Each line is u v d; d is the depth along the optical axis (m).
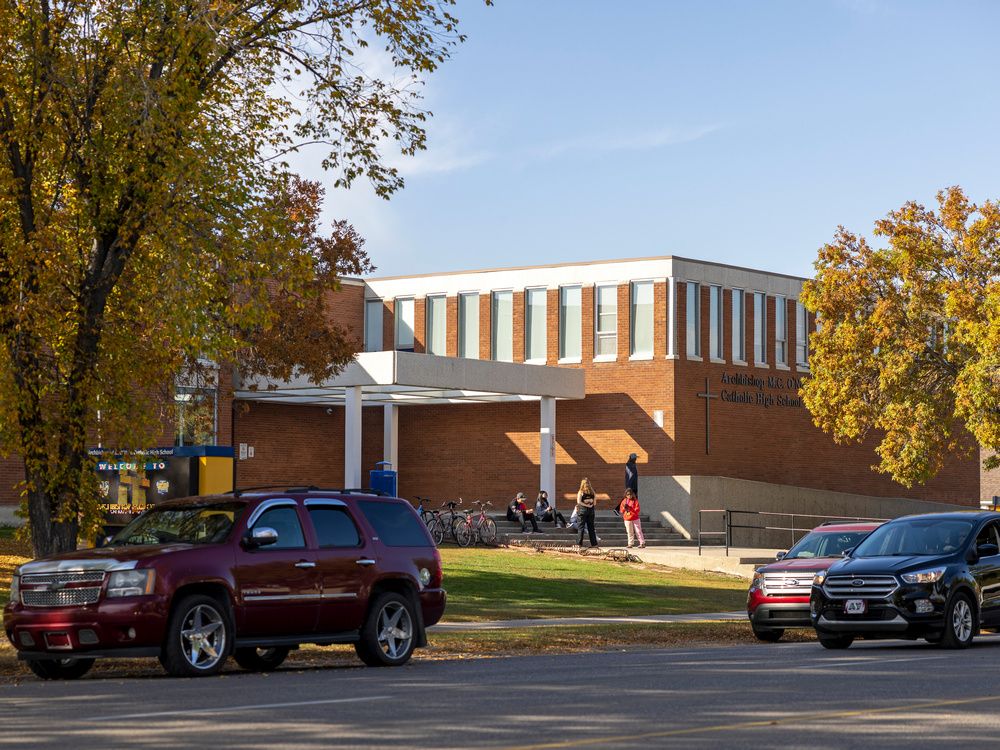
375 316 54.41
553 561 36.69
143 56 19.22
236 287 20.62
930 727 10.07
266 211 19.73
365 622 16.14
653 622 24.80
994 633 23.66
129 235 19.08
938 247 41.59
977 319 39.72
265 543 15.12
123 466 26.28
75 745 9.19
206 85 19.69
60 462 19.34
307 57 20.83
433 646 19.38
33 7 18.47
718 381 49.91
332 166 21.41
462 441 52.16
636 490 45.19
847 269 42.59
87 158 19.25
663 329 48.56
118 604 14.13
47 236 18.45
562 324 50.56
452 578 31.31
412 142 21.41
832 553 22.77
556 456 50.31
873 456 56.44
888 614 18.75
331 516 16.17
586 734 9.68
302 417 51.22
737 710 11.09
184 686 13.39
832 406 42.97
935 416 41.22
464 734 9.68
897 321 41.28
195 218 19.14
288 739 9.43
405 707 11.32
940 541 19.89
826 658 16.95
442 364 43.91
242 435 49.03
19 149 18.94
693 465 48.62
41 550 19.77
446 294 52.91
